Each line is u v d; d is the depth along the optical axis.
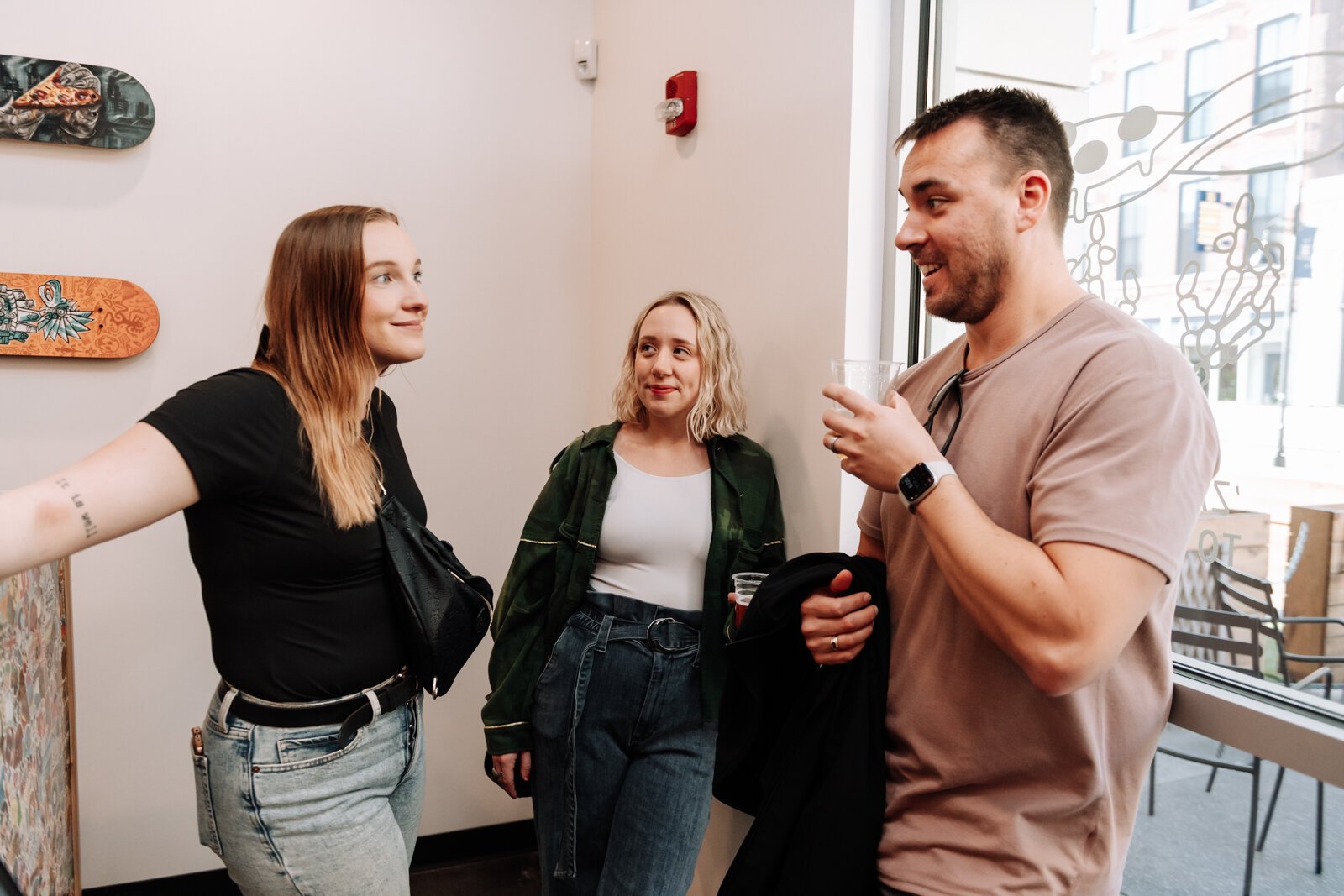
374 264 1.29
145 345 2.29
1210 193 1.21
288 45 2.44
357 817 1.30
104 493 0.99
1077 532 0.83
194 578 2.41
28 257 2.23
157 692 2.39
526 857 2.75
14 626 1.17
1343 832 1.05
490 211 2.70
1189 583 1.30
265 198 2.43
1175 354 0.91
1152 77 1.30
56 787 1.40
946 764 1.01
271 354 1.27
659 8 2.36
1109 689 0.97
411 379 2.63
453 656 1.38
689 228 2.23
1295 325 1.10
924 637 1.06
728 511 1.74
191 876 2.44
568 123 2.79
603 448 1.83
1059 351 0.97
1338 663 1.06
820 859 1.04
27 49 2.20
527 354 2.77
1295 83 1.09
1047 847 0.95
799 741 1.13
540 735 1.79
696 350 1.77
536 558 1.84
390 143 2.56
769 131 1.90
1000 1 1.55
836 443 1.02
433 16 2.59
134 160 2.31
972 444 1.02
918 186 1.02
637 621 1.73
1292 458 1.11
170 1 2.32
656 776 1.70
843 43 1.68
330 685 1.26
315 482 1.21
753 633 1.20
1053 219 1.03
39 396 2.26
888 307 1.69
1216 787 1.21
